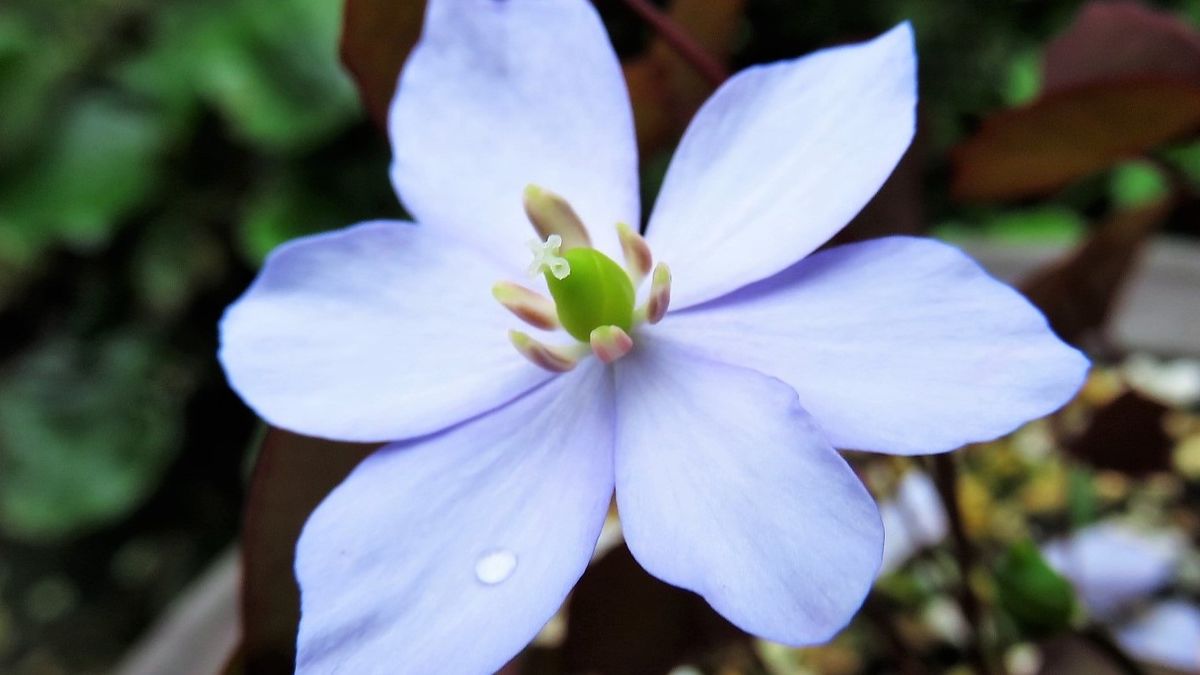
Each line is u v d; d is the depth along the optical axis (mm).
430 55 75
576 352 70
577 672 83
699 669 105
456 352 71
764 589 61
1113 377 154
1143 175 241
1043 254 164
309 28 288
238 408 315
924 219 93
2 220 294
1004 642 106
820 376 65
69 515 292
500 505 67
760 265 68
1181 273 160
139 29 316
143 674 136
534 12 74
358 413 70
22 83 296
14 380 305
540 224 71
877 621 104
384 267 73
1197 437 149
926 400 63
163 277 311
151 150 302
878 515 60
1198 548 132
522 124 74
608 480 67
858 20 265
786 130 70
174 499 312
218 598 143
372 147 294
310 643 65
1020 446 151
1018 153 89
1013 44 269
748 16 266
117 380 305
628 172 73
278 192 291
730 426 65
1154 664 105
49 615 296
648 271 70
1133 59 89
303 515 75
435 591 65
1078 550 126
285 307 72
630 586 80
